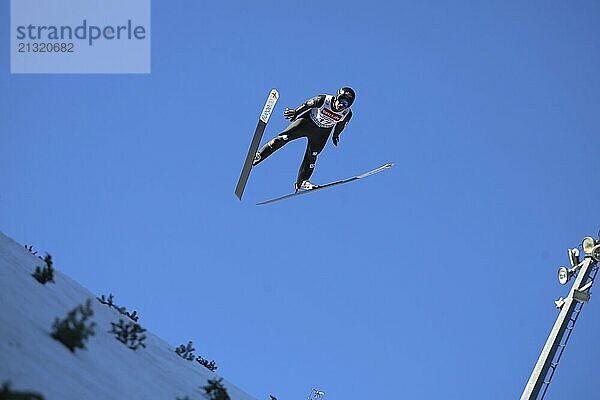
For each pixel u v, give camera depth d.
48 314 18.73
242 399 24.84
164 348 25.81
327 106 29.50
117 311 27.28
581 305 38.34
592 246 38.12
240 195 30.92
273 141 30.09
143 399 16.64
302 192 31.36
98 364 17.17
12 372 13.08
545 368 37.66
